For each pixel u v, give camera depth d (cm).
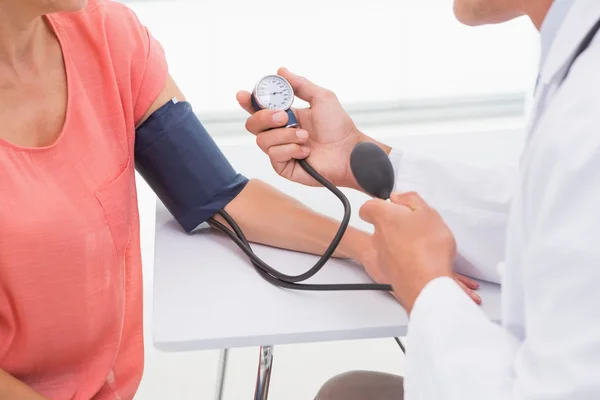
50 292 114
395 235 99
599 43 82
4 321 115
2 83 111
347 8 353
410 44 348
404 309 109
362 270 120
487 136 152
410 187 125
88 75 120
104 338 127
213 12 352
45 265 112
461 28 350
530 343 79
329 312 109
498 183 119
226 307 110
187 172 130
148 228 271
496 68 341
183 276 117
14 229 108
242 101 132
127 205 124
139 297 136
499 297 114
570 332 75
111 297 124
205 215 129
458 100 335
